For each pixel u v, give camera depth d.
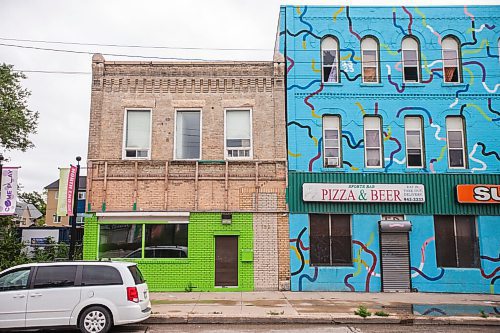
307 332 10.70
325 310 12.81
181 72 18.23
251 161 17.55
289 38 18.62
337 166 17.95
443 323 11.88
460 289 17.11
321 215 17.67
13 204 15.15
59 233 26.70
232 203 17.39
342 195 17.27
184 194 17.39
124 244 17.23
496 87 18.44
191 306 13.40
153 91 18.14
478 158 17.97
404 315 12.23
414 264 17.27
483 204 17.59
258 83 18.19
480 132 18.16
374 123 18.33
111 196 17.33
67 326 10.06
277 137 17.83
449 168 17.89
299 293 16.34
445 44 18.86
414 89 18.34
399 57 18.58
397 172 17.75
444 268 17.30
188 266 17.02
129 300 10.26
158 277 16.95
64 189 16.11
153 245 17.23
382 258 17.27
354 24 18.81
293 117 18.02
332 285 17.05
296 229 17.28
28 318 9.97
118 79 18.14
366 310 12.64
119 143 17.77
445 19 18.86
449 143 18.23
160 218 17.27
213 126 17.95
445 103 18.30
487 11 18.88
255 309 12.93
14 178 15.30
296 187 17.53
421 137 18.22
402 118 18.19
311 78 18.33
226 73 18.25
